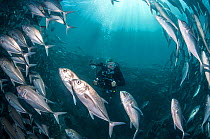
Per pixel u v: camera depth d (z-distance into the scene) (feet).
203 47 15.71
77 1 122.01
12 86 13.53
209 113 11.07
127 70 43.14
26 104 12.12
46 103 8.30
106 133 20.51
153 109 24.61
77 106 22.18
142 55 109.29
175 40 8.86
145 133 19.95
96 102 6.82
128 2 146.61
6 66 9.45
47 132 10.94
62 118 18.21
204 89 17.54
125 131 21.24
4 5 14.62
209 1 20.65
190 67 20.80
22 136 9.14
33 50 20.63
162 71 45.37
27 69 10.21
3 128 9.44
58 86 24.50
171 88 26.05
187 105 18.65
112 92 18.01
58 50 43.45
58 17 11.68
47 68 24.00
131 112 8.27
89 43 112.47
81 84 6.56
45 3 11.71
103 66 17.74
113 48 119.85
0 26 15.15
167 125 18.42
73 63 38.73
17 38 10.75
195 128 14.33
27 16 15.01
